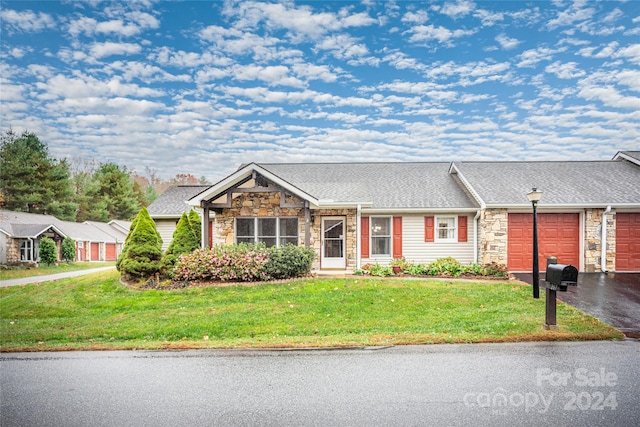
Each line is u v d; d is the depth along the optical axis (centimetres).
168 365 671
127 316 1066
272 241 1634
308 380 587
